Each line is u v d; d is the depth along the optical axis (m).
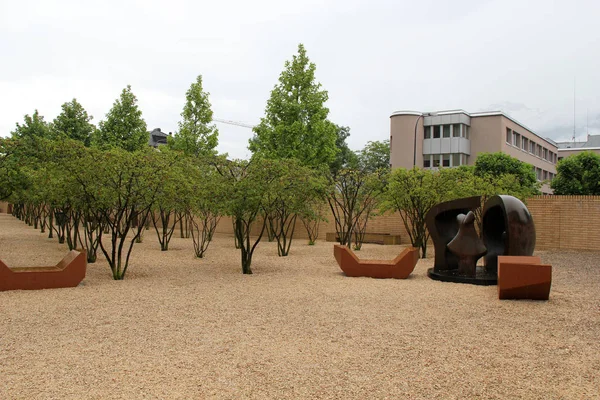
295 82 22.11
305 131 21.73
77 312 7.14
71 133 24.94
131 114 23.14
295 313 7.21
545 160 52.16
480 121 40.47
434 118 40.75
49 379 4.43
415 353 5.29
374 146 48.72
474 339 5.86
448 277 10.27
